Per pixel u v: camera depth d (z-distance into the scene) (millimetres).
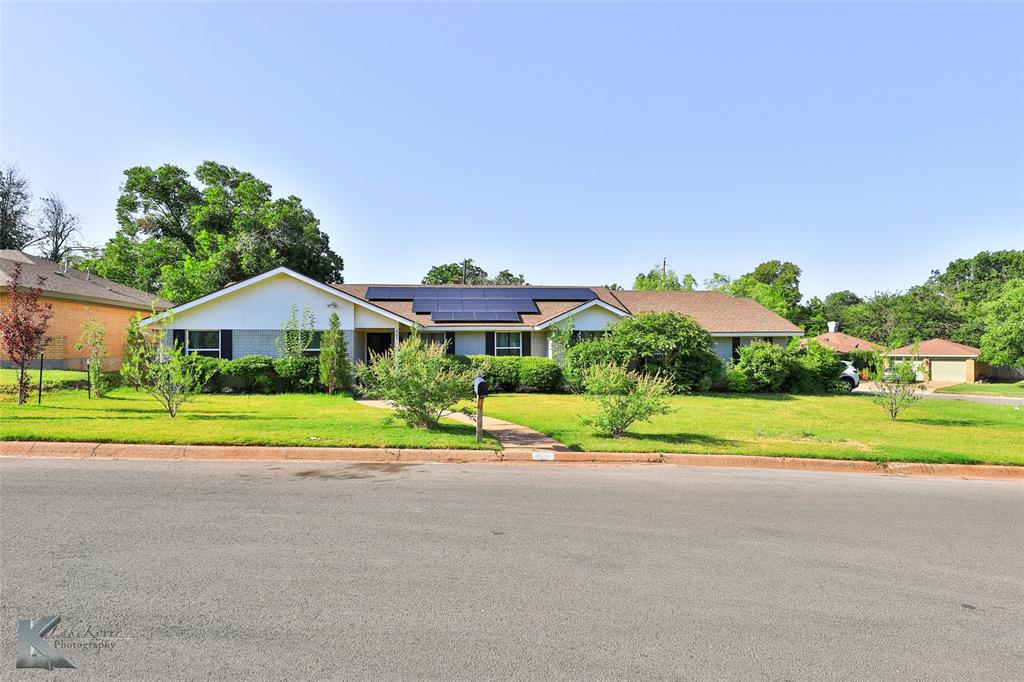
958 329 51531
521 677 3043
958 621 3928
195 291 37656
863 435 12852
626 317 24859
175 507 5961
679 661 3271
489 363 23312
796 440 11828
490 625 3623
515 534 5426
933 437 12789
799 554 5168
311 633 3441
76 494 6371
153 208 47625
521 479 7852
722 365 25688
